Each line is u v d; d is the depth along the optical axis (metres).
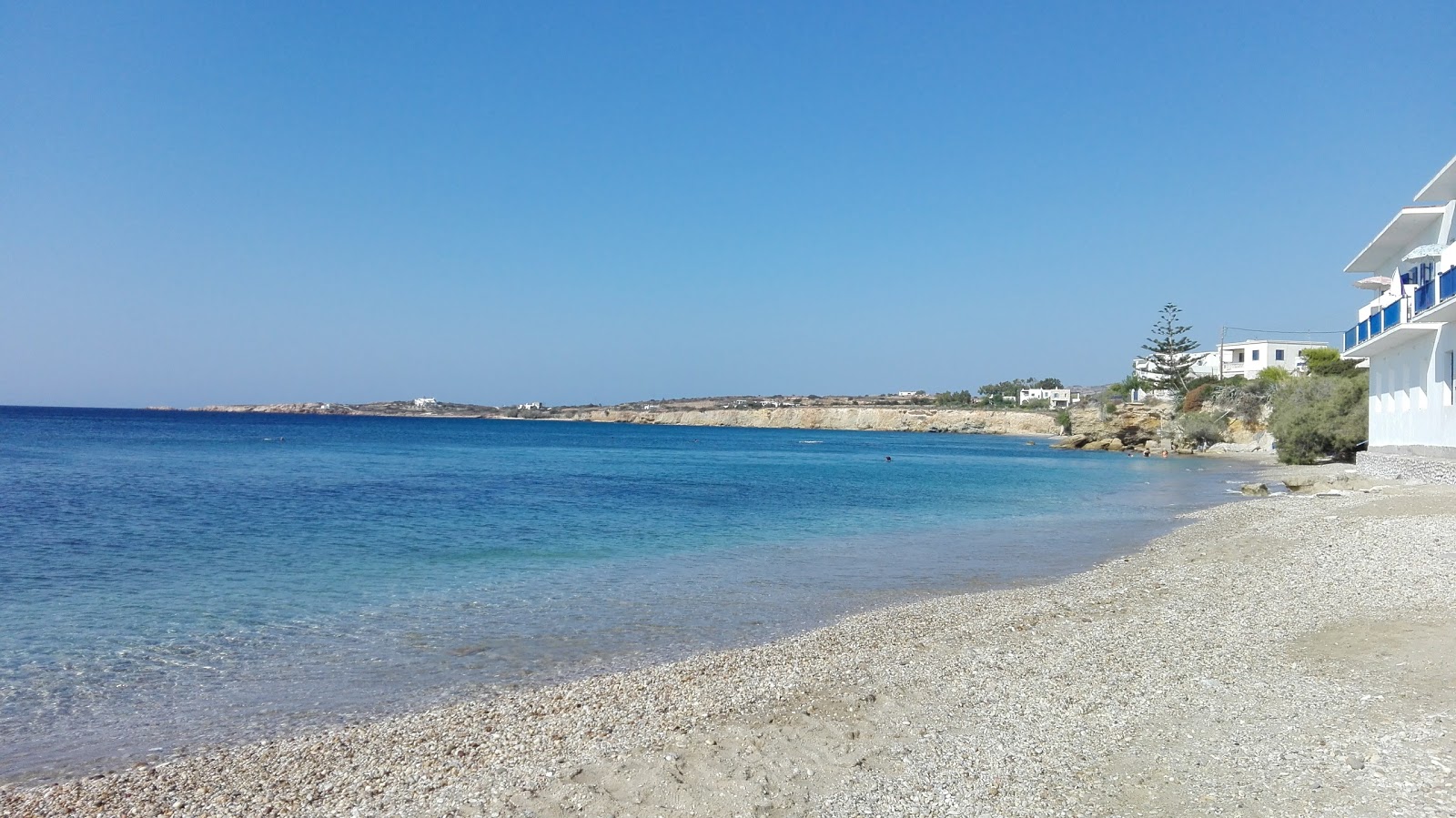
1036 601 15.75
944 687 10.15
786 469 64.00
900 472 59.84
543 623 14.77
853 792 7.16
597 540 25.42
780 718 9.19
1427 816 5.96
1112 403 106.81
